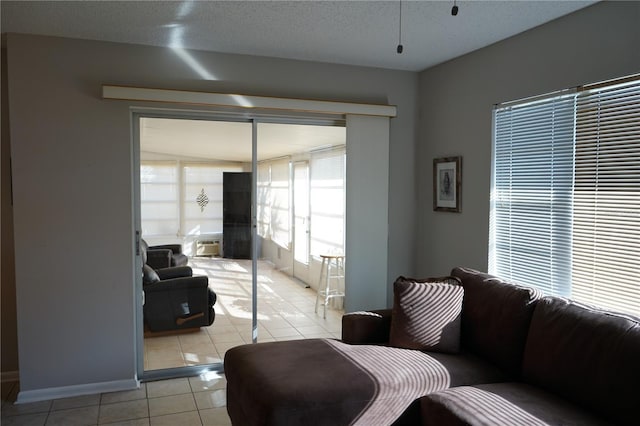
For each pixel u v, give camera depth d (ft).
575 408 7.60
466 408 7.57
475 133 12.77
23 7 9.59
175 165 12.79
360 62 13.85
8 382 12.55
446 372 9.11
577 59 9.89
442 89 13.96
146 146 12.49
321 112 13.50
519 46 11.33
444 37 11.57
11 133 11.16
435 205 14.32
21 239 11.29
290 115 13.64
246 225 13.61
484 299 10.23
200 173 13.07
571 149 10.09
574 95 9.98
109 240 11.88
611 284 9.27
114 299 11.97
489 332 9.84
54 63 11.37
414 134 15.03
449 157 13.67
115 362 12.03
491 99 12.21
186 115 12.78
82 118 11.59
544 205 10.77
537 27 10.82
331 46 12.27
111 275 11.93
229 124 13.26
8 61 11.07
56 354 11.60
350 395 8.11
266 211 13.78
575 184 10.02
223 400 11.50
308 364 9.12
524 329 9.31
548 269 10.69
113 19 10.27
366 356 9.59
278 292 14.06
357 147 14.10
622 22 8.97
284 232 14.06
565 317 8.45
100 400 11.45
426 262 14.87
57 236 11.51
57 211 11.49
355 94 14.19
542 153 10.82
